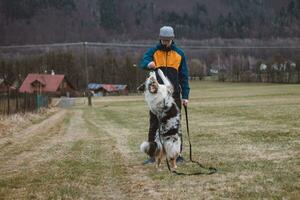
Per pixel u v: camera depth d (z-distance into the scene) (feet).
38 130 73.00
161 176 27.07
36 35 497.87
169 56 32.58
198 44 513.86
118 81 400.67
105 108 169.17
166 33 32.17
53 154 39.78
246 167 28.76
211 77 451.94
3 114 92.07
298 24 603.67
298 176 25.22
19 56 418.72
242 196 21.34
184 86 33.14
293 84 355.15
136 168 30.42
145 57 32.60
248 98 185.68
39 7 531.09
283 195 21.15
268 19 625.82
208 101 175.42
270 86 330.75
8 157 38.96
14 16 513.86
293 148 36.63
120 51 446.60
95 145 46.24
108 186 25.07
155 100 28.58
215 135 50.24
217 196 21.59
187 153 36.60
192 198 21.53
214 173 27.25
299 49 448.24
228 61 468.75
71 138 56.24
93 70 405.59
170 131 28.71
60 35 507.71
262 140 43.45
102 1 577.02
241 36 567.59
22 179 27.61
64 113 141.90
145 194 22.91
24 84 321.93
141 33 571.69
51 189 24.49
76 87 398.42
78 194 23.22
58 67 396.57
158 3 655.76
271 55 463.83
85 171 29.76
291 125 58.54
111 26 563.07
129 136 54.90
